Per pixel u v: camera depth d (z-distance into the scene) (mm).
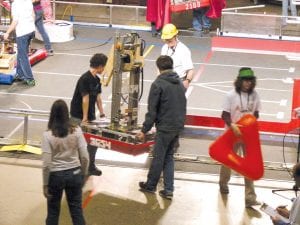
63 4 23453
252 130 9445
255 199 9930
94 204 9891
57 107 8031
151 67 17438
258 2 26359
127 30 21453
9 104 14312
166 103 9734
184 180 10859
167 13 20344
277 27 20578
